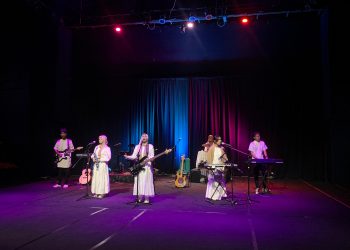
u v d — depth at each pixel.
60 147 9.54
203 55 12.38
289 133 11.83
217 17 10.22
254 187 9.42
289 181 11.03
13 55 11.82
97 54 12.97
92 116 13.23
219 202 7.06
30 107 11.71
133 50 12.75
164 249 4.01
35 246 4.11
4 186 9.47
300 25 11.57
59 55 11.86
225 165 6.76
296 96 11.83
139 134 12.91
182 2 10.70
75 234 4.62
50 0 10.89
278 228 4.97
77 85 13.31
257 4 10.20
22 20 11.59
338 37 10.12
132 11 10.99
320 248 4.07
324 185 10.02
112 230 4.82
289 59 11.88
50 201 7.09
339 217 5.71
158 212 6.03
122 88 13.10
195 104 12.62
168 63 12.66
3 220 5.41
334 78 10.16
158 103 12.88
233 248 4.06
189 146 12.55
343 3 9.98
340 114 10.12
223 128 12.35
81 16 11.37
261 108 12.11
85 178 9.87
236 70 12.30
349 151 10.19
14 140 11.66
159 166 12.70
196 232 4.73
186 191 8.66
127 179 10.48
